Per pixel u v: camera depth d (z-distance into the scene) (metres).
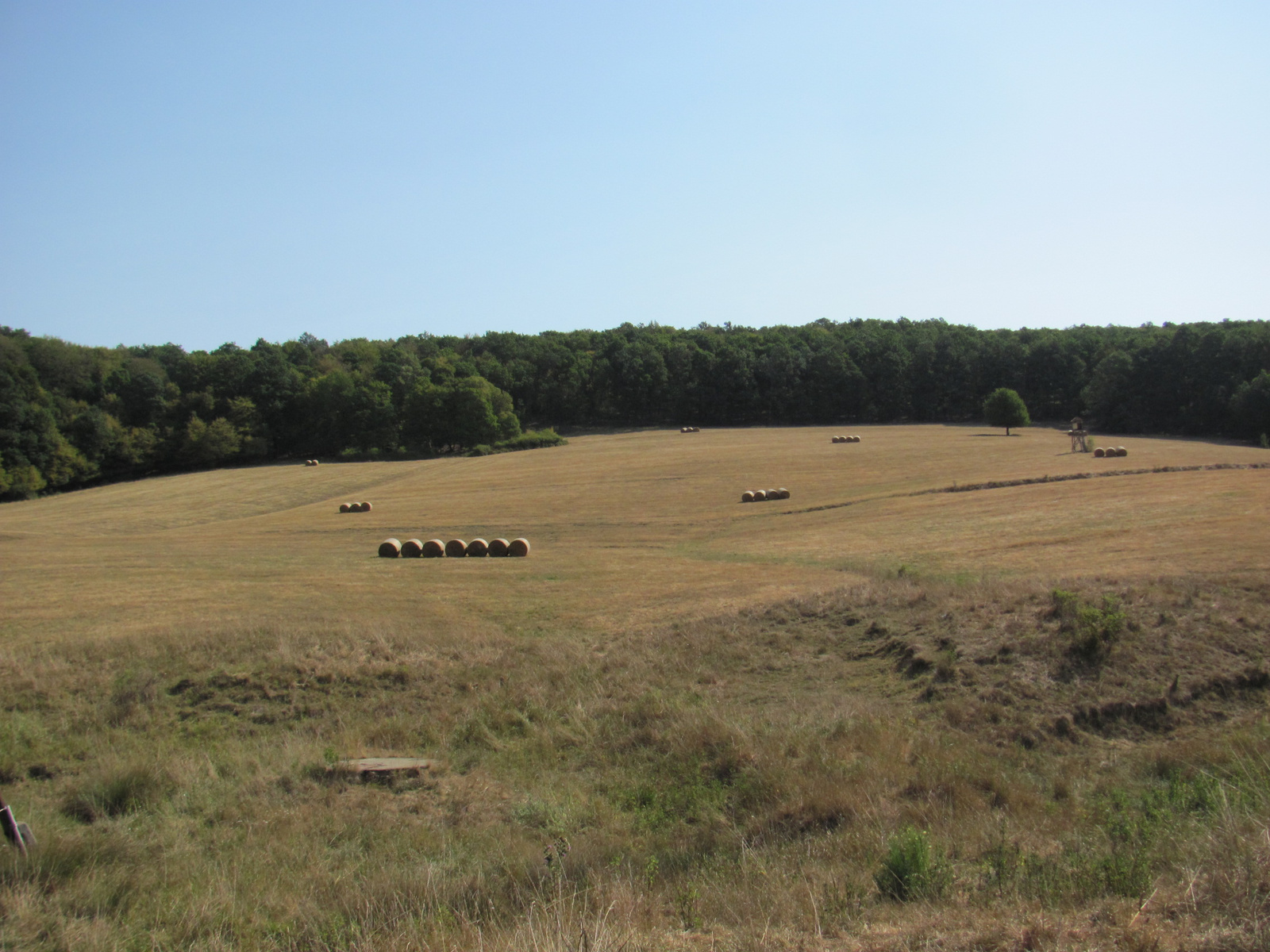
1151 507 31.98
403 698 15.43
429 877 7.70
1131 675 13.21
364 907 7.20
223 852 9.31
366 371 108.44
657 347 119.81
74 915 7.13
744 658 16.67
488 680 16.03
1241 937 4.79
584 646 18.17
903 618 17.23
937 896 6.27
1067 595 15.75
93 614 21.53
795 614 18.83
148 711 14.88
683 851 8.66
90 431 79.25
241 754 12.99
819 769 10.62
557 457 78.62
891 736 11.59
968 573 22.81
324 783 11.66
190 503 62.47
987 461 58.19
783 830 9.07
